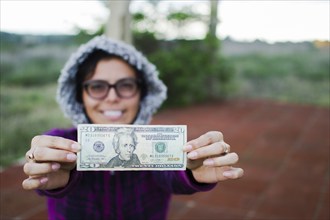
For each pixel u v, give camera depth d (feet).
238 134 23.56
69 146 3.90
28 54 29.45
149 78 5.61
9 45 28.12
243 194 13.96
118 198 4.92
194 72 33.19
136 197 5.03
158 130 4.56
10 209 12.34
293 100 38.55
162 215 5.29
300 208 12.75
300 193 14.03
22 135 18.88
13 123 19.74
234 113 30.89
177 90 32.27
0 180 14.75
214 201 13.34
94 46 5.22
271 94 40.16
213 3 33.60
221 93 37.73
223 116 29.50
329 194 13.96
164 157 4.56
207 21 33.76
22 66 28.96
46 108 23.00
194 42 33.45
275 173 16.30
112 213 4.90
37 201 13.05
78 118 5.44
